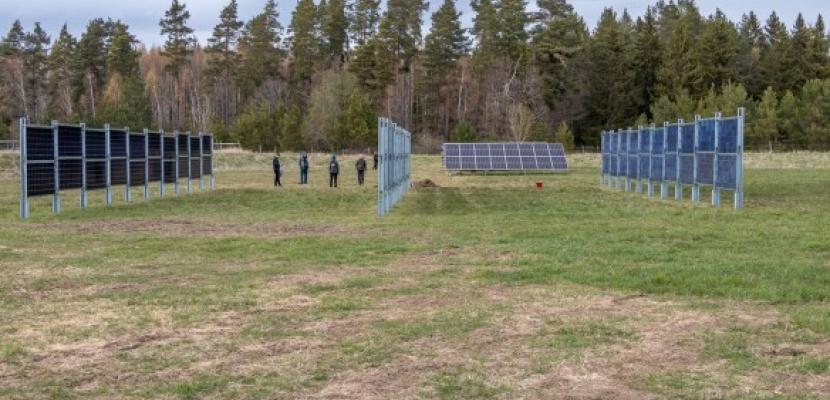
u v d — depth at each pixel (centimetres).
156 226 1900
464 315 861
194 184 4119
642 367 661
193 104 10112
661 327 796
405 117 9544
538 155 5678
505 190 3609
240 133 8394
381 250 1410
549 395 593
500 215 2166
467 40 9738
